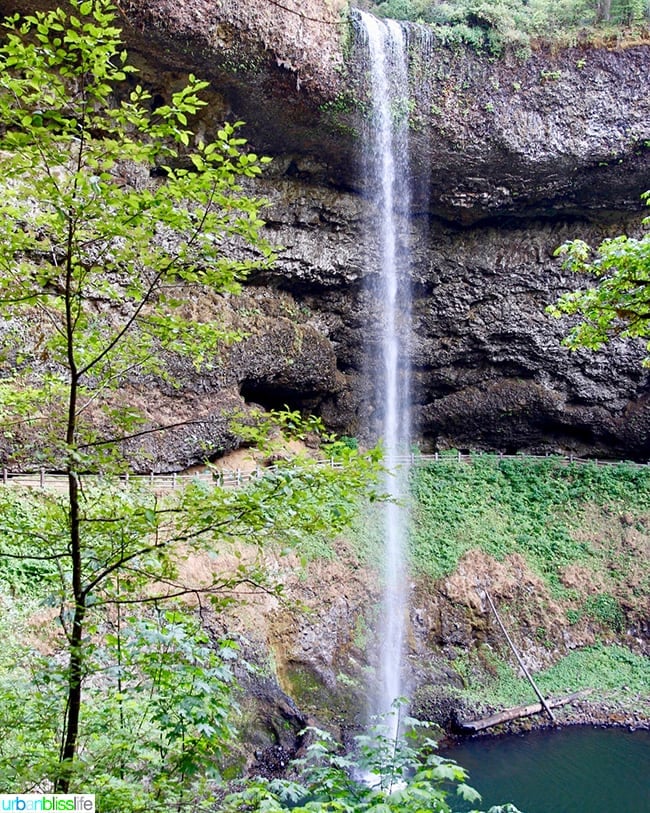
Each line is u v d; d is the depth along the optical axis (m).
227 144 4.32
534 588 20.69
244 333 5.55
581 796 13.29
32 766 4.26
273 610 16.41
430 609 19.50
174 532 5.10
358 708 16.27
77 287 4.72
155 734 5.33
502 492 23.95
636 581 21.03
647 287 6.76
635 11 21.14
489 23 20.62
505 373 26.23
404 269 24.02
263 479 4.73
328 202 21.94
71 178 4.18
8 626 10.97
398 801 4.13
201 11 15.79
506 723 16.83
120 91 16.94
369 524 20.73
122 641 4.46
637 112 21.16
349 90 18.86
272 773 13.25
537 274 24.77
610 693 18.31
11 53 4.02
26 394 5.18
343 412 24.91
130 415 4.96
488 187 22.27
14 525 4.78
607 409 26.22
